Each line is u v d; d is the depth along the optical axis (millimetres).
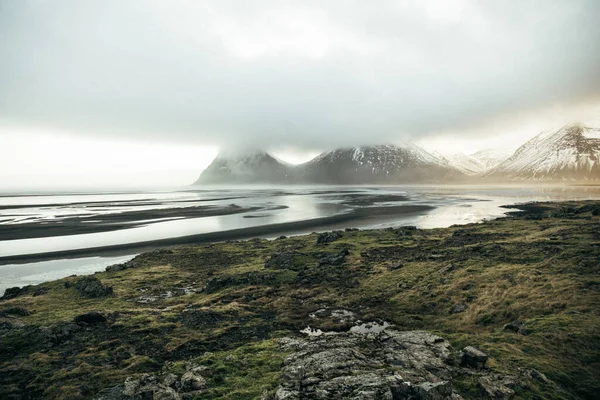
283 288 53062
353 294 48531
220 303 46750
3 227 135625
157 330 36406
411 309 41531
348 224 133750
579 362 22250
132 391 21172
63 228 132000
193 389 21781
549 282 38969
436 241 80062
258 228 128375
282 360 25266
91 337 34844
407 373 20094
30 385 25375
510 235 77312
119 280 61375
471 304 39219
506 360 22797
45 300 50250
